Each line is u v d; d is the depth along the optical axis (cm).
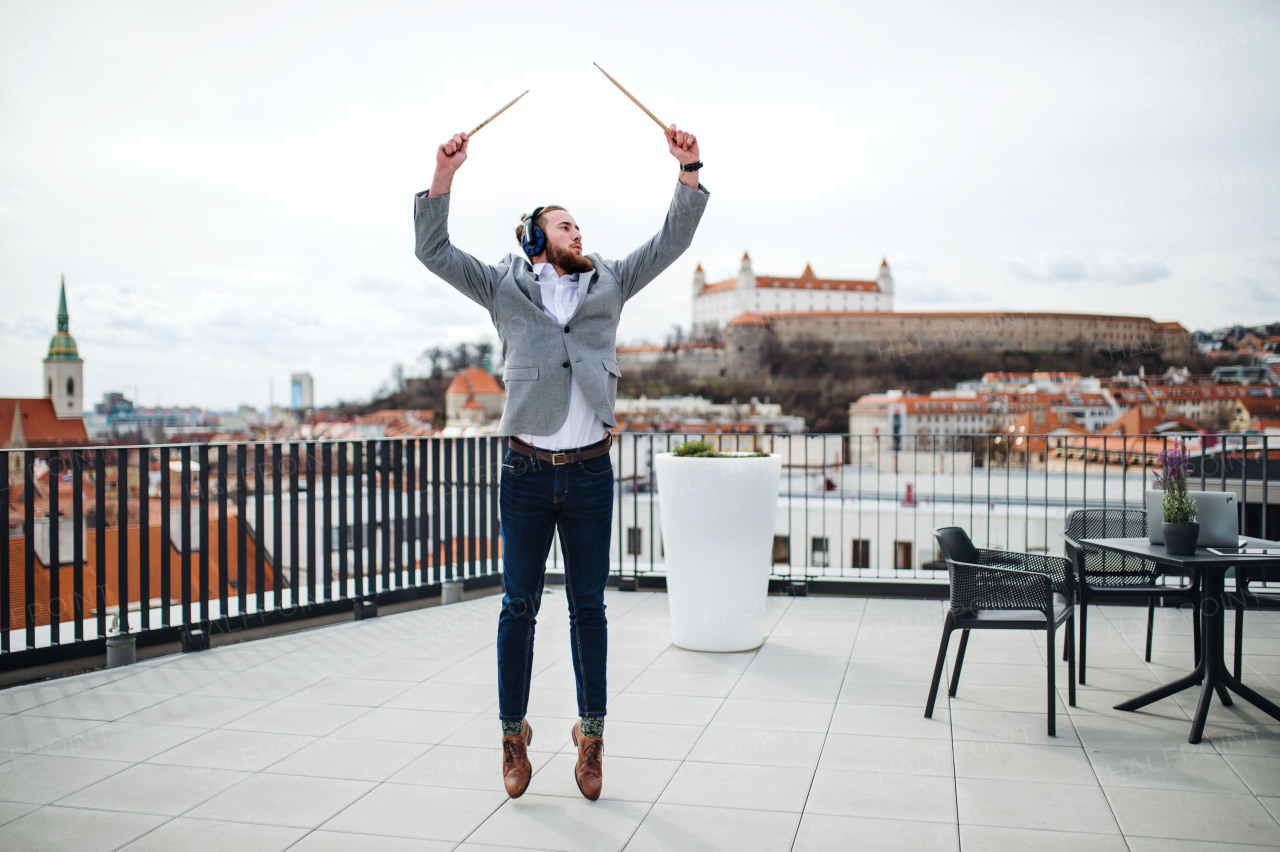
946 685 335
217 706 314
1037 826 208
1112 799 225
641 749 267
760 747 268
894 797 227
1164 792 229
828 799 227
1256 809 217
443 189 222
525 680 233
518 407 226
